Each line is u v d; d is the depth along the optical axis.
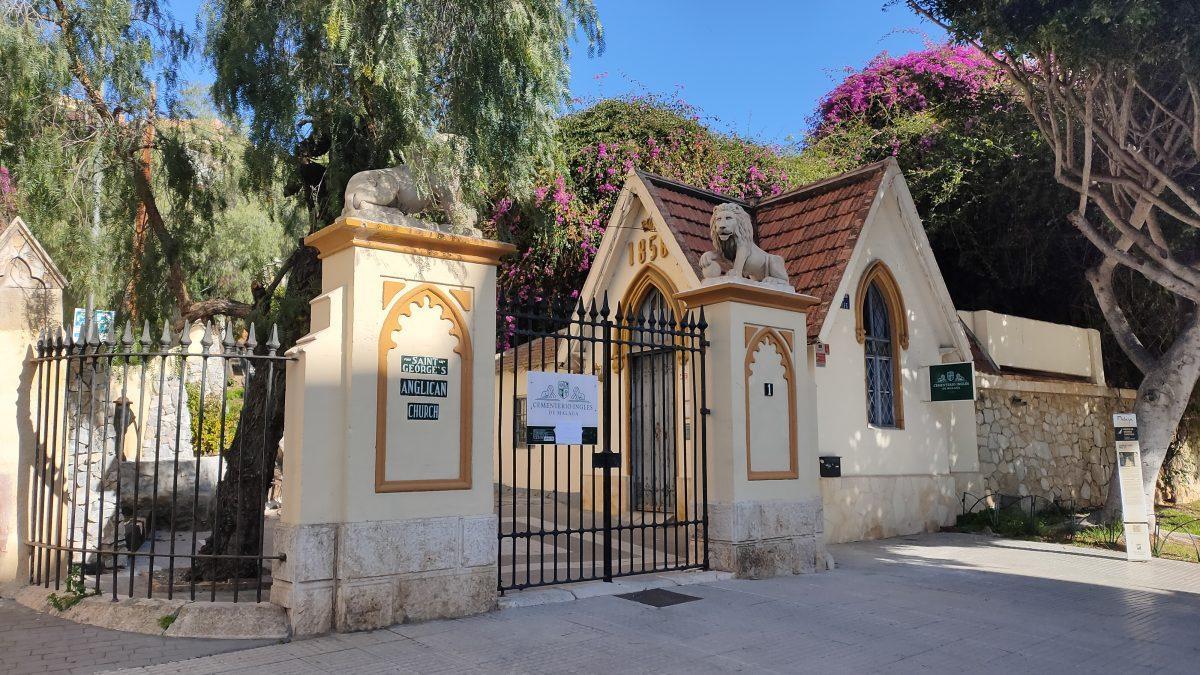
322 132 8.55
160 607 6.34
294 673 5.34
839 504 12.65
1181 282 12.41
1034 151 17.27
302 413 6.39
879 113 24.41
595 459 8.54
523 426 17.53
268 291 8.88
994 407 15.87
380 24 7.01
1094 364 18.56
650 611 7.46
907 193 14.14
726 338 9.43
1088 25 10.05
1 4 7.90
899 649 6.44
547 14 7.76
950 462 14.91
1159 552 11.78
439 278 7.14
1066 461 17.19
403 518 6.70
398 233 6.80
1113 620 7.62
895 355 14.20
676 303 12.90
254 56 7.73
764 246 14.52
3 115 8.14
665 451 9.52
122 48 8.37
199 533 12.29
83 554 6.88
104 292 9.36
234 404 17.53
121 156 8.71
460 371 7.21
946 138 19.94
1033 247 18.95
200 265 9.87
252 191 9.04
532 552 10.59
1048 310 20.48
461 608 6.99
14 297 7.79
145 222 9.48
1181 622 7.56
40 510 7.43
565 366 15.02
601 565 9.62
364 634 6.30
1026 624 7.39
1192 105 12.18
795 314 10.27
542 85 7.70
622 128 20.92
